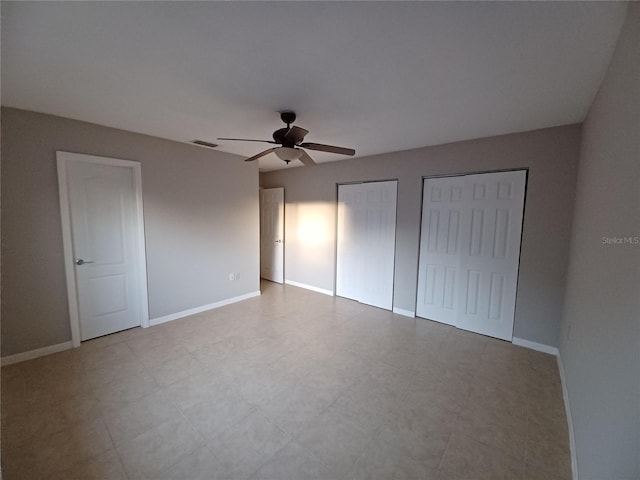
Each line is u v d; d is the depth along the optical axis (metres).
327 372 2.39
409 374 2.38
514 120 2.46
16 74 1.76
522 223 2.85
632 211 0.99
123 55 1.55
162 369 2.40
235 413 1.89
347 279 4.43
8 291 2.39
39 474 1.44
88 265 2.85
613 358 1.07
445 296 3.44
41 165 2.47
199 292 3.75
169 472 1.46
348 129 2.76
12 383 2.17
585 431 1.36
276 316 3.67
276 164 4.75
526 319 2.87
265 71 1.71
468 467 1.51
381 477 1.45
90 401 1.99
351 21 1.26
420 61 1.58
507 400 2.05
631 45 1.09
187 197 3.52
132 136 2.98
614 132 1.30
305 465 1.51
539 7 1.14
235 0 1.13
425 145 3.35
